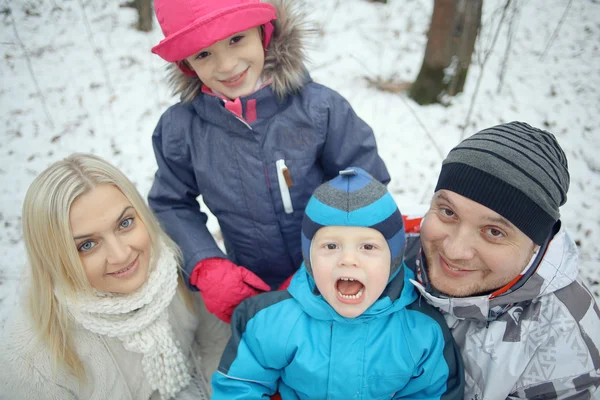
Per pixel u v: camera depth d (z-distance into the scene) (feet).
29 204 3.98
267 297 4.79
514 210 3.49
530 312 4.06
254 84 5.06
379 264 4.09
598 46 14.85
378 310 4.28
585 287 4.24
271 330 4.55
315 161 5.58
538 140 3.70
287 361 4.56
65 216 3.87
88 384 4.80
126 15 17.63
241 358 4.53
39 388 4.57
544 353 3.98
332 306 4.31
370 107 12.35
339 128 5.38
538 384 4.02
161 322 4.90
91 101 13.01
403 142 11.29
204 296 5.10
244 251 5.98
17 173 10.65
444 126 11.79
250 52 4.79
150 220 4.62
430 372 4.26
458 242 3.77
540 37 15.42
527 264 3.94
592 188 9.97
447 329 4.45
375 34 15.90
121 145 11.49
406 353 4.32
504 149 3.55
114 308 4.40
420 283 4.51
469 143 3.78
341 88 13.01
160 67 14.51
